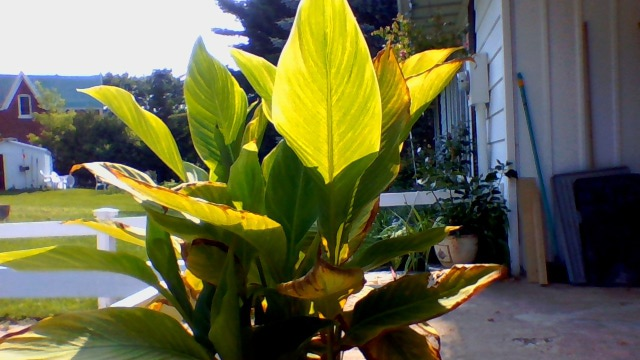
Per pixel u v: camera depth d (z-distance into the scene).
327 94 1.20
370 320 1.44
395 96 1.46
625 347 3.08
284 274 1.50
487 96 6.02
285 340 1.40
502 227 5.13
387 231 5.42
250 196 1.50
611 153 4.88
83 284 3.30
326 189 1.39
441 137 7.44
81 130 27.69
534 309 3.90
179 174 1.66
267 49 22.25
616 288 4.44
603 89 4.88
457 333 3.42
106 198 20.94
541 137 4.96
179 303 1.56
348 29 1.13
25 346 1.14
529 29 4.95
